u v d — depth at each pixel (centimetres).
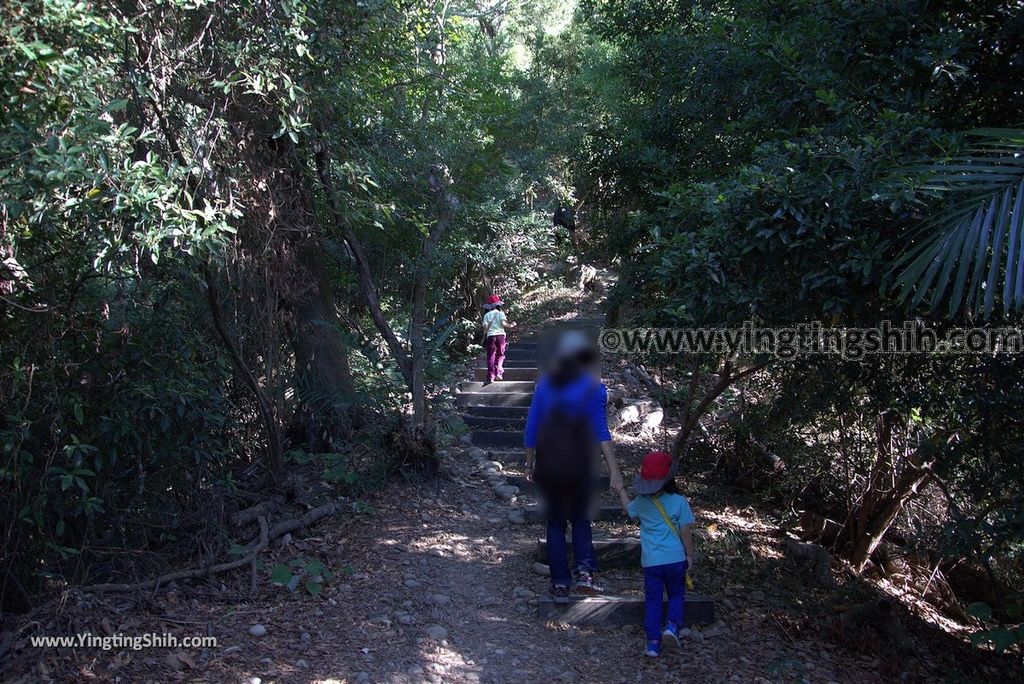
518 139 1189
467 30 1109
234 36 572
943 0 583
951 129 573
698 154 805
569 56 1512
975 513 659
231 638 454
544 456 517
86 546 498
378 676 425
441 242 957
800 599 600
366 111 716
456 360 1372
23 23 436
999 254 380
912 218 429
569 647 482
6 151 396
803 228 436
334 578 546
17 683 395
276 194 639
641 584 569
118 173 423
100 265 479
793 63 599
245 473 691
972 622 742
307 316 791
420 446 749
